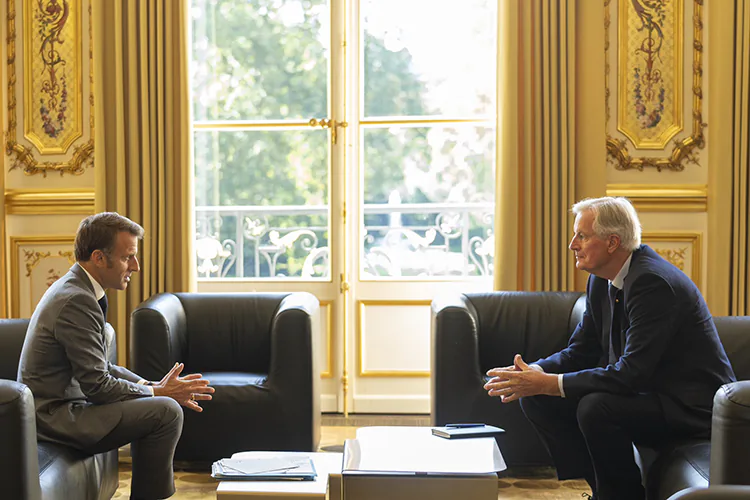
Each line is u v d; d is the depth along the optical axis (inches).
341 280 181.8
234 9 182.5
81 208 180.4
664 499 89.0
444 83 181.2
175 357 140.5
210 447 134.2
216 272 185.2
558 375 101.9
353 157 181.6
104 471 108.4
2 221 180.2
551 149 167.5
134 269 107.1
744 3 164.1
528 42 166.2
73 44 180.1
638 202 171.9
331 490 86.0
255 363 149.2
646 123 172.6
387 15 181.0
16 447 79.9
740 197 166.1
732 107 165.9
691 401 95.9
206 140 183.9
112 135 175.5
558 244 168.6
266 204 183.9
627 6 171.5
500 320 144.9
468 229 181.9
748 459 75.2
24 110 181.6
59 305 100.5
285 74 182.4
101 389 100.3
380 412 181.5
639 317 97.9
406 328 181.8
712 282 168.9
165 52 173.2
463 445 92.4
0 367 117.3
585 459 110.7
